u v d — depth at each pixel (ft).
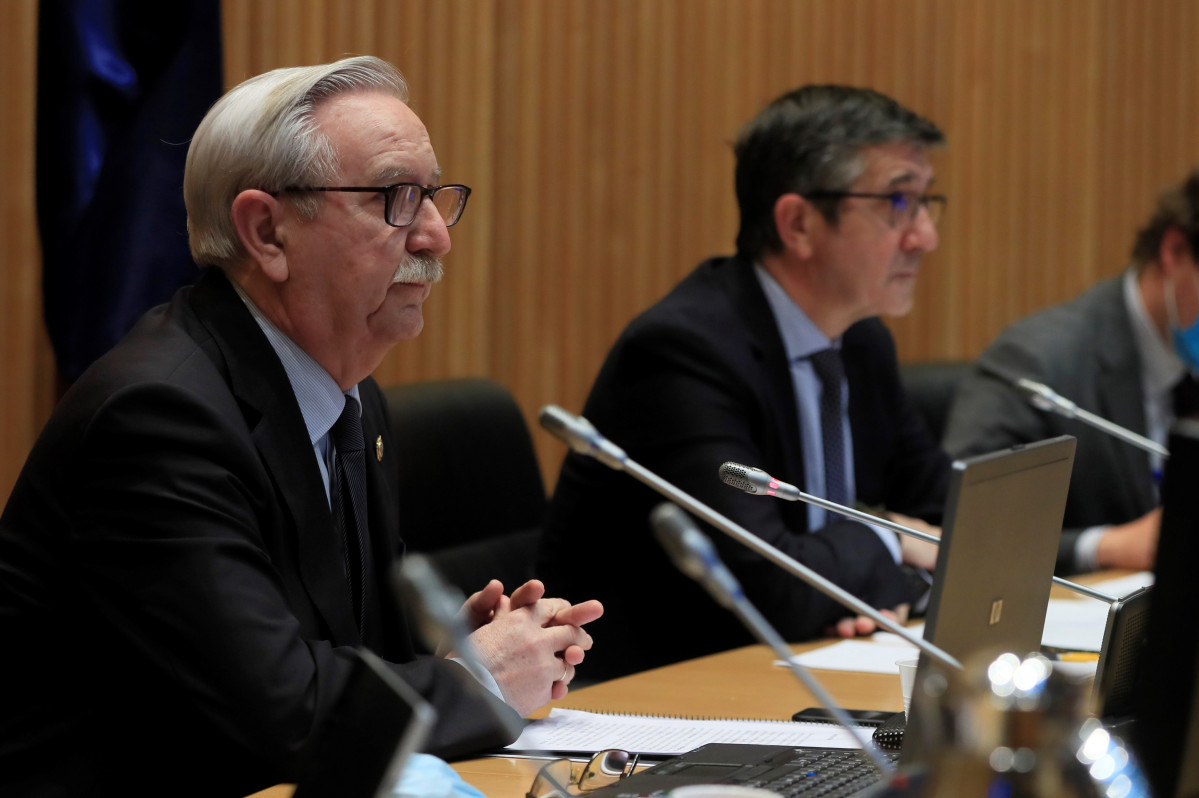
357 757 3.94
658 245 15.48
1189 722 3.74
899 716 6.26
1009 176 18.39
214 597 5.80
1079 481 12.85
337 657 5.99
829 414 10.75
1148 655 3.84
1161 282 13.00
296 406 6.73
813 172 10.25
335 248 6.89
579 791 5.12
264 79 7.02
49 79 11.33
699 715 6.67
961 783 3.17
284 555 6.47
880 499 11.26
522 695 6.12
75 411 6.31
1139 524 11.43
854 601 4.62
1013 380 12.92
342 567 6.70
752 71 16.03
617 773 5.30
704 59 15.67
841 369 10.82
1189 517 3.79
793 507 9.98
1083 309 13.37
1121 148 19.56
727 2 15.81
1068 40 18.83
